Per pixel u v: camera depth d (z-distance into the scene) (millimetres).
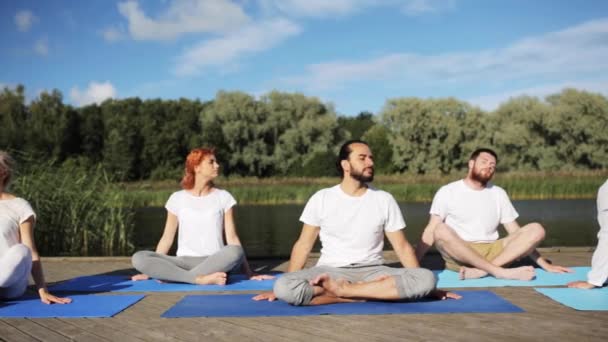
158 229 11164
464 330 2656
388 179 25125
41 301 3441
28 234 3463
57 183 8688
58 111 38719
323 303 3227
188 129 37969
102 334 2684
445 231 4211
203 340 2557
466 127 36312
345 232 3438
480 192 4418
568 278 4062
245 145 37562
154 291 3838
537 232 4156
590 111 34594
